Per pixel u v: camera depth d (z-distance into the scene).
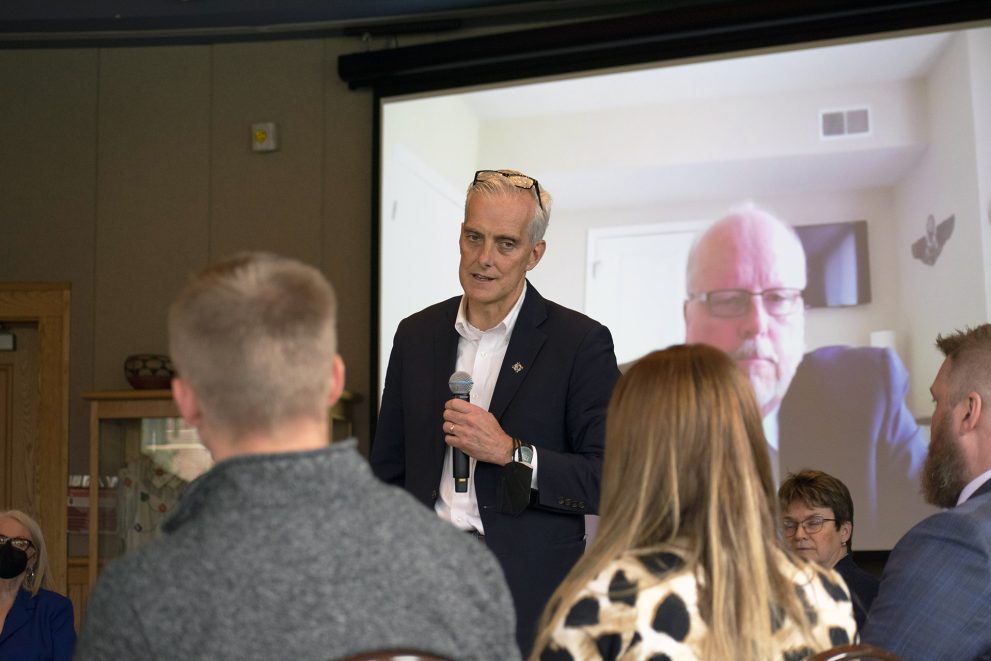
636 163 5.54
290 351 1.49
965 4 5.09
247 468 1.44
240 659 1.37
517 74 5.74
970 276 4.95
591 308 5.51
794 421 5.16
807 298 5.22
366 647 1.39
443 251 5.64
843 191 5.23
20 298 6.30
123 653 1.38
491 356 3.21
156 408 5.66
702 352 1.94
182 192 6.28
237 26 6.18
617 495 1.91
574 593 1.81
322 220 6.10
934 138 5.09
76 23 6.18
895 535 4.96
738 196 5.38
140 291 6.24
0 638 3.95
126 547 5.60
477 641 1.47
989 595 2.42
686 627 1.75
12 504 6.28
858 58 5.26
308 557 1.41
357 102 6.15
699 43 5.49
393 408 3.31
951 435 2.79
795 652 1.83
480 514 3.02
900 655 2.43
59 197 6.37
